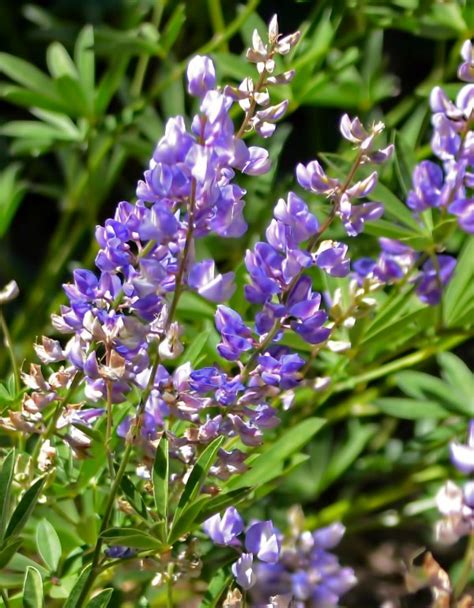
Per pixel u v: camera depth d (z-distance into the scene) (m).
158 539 0.82
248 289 0.81
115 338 0.81
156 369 0.80
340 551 1.13
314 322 0.81
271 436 1.00
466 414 1.04
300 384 0.87
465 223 0.90
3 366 1.14
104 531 0.81
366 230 0.96
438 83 1.13
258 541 0.83
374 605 1.09
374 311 0.98
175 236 0.78
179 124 0.77
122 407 0.90
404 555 1.12
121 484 0.84
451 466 1.07
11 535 0.82
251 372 0.82
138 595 0.96
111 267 0.81
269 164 0.81
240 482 0.92
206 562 0.97
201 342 0.93
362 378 1.01
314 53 1.11
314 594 0.87
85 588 0.83
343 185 0.83
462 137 0.89
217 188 0.78
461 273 1.00
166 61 1.15
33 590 0.83
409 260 0.94
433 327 1.00
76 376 0.84
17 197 1.15
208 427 0.82
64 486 0.89
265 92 0.83
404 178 0.99
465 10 1.09
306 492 1.11
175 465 0.89
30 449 0.97
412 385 1.05
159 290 0.79
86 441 0.84
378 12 1.10
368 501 1.08
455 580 1.03
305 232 0.82
